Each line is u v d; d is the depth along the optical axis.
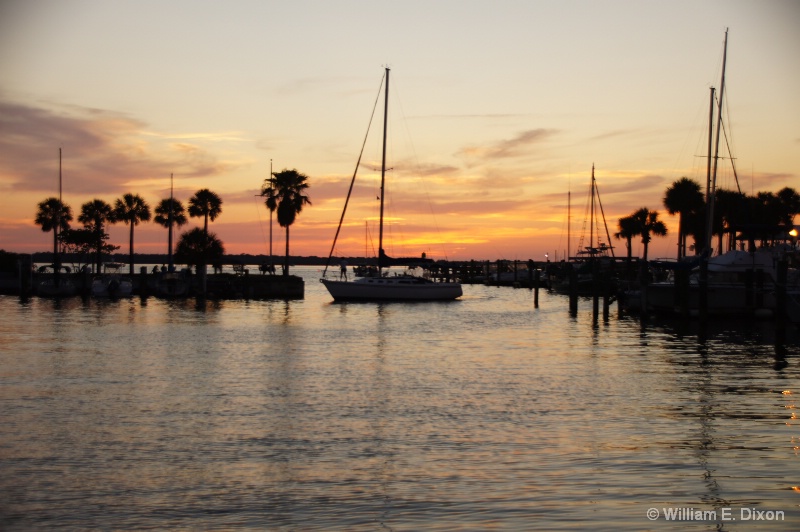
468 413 22.45
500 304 77.69
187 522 14.10
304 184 89.12
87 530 13.76
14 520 14.16
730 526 13.88
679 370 30.64
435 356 35.12
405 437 19.69
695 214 90.19
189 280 86.50
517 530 13.65
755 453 18.14
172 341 40.53
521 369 30.98
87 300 77.88
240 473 16.78
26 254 90.19
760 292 51.28
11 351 36.00
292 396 24.98
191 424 21.08
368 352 36.47
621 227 116.62
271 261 96.00
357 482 16.19
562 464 17.30
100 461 17.64
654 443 19.03
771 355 35.31
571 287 61.28
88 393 25.41
